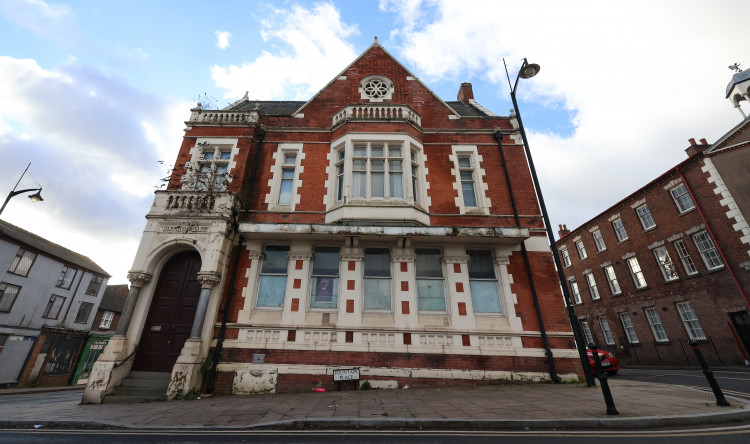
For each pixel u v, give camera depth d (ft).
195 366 28.04
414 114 41.93
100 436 16.11
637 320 64.49
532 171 32.22
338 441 14.39
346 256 34.47
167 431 16.80
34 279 77.82
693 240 54.24
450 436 14.85
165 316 32.22
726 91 59.93
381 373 29.94
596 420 15.78
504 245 35.81
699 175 53.16
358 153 39.32
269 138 41.70
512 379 30.04
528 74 33.17
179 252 34.24
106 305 109.50
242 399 25.68
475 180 40.06
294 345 30.81
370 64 47.26
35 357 73.67
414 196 38.55
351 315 32.09
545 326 32.42
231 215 34.30
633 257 66.33
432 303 33.76
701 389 27.09
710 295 51.08
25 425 18.60
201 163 38.58
